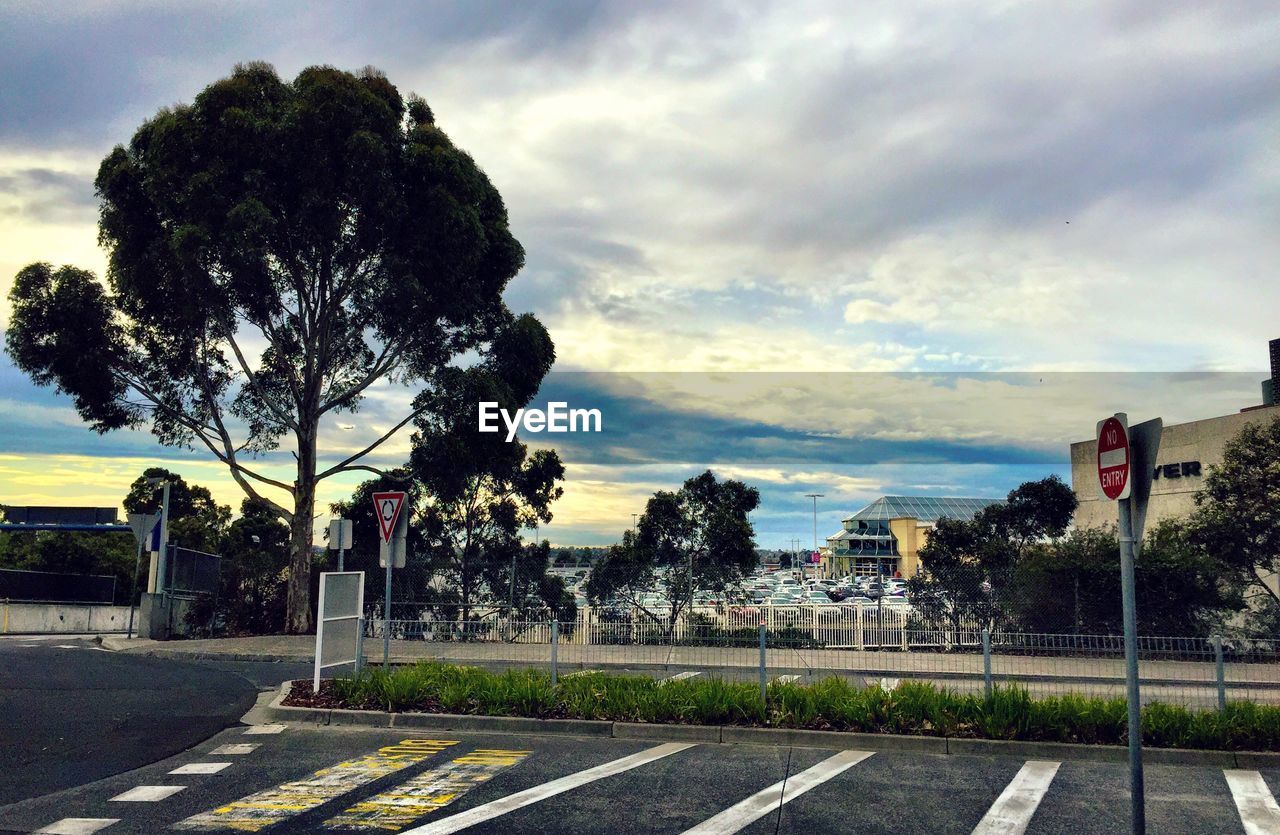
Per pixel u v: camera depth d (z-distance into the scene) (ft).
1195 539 75.97
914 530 277.44
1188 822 25.84
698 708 37.78
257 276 79.25
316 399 88.48
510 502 98.27
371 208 81.66
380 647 65.57
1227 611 69.00
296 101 79.92
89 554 181.16
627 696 39.09
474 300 89.35
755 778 30.19
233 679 53.88
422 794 27.96
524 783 29.37
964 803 27.35
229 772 30.78
